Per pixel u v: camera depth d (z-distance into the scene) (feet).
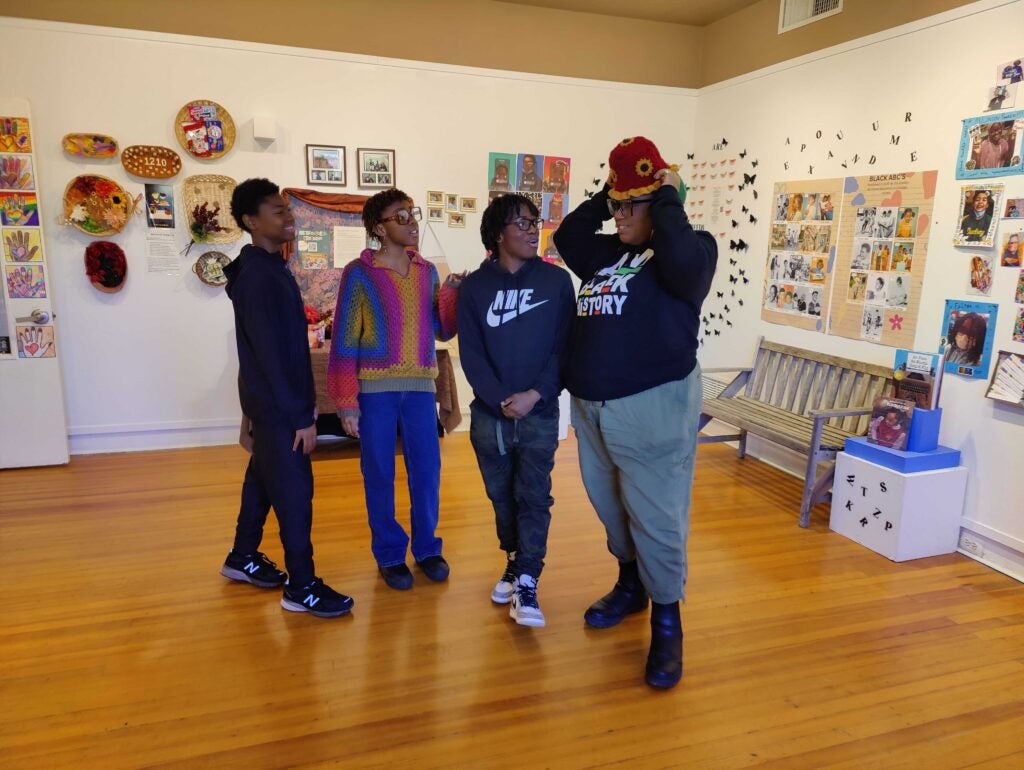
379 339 7.70
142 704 6.13
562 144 15.11
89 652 6.89
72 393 13.10
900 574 8.99
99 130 12.41
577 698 6.35
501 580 7.98
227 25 12.78
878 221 10.92
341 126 13.67
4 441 12.23
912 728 6.04
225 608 7.78
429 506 8.42
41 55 11.97
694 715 6.15
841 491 10.13
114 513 10.44
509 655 7.00
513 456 7.39
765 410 12.57
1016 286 8.85
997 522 9.19
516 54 14.49
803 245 12.56
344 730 5.86
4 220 11.67
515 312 6.93
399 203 7.47
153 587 8.21
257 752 5.58
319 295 14.08
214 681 6.48
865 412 10.06
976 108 9.29
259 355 6.75
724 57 14.84
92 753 5.52
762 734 5.92
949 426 9.81
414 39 13.83
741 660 7.00
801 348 12.65
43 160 12.25
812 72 12.21
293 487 7.25
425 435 8.11
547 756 5.61
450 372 13.33
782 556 9.45
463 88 14.25
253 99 13.11
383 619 7.61
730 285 14.74
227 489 11.52
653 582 6.54
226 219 13.25
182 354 13.56
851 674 6.81
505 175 14.85
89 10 12.08
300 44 13.21
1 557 8.93
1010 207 8.88
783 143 13.00
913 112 10.25
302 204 13.66
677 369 6.11
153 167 12.73
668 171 5.97
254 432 7.24
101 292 12.91
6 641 7.05
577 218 6.89
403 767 5.46
